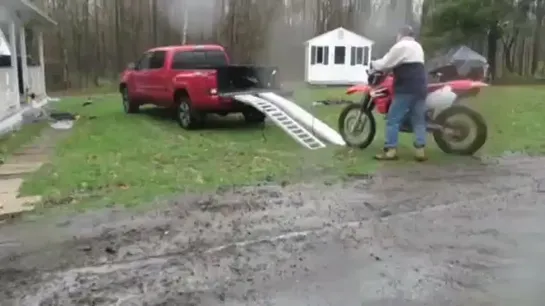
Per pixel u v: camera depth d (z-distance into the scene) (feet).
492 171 17.94
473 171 18.02
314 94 55.21
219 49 34.63
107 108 43.98
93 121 34.71
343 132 23.66
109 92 74.43
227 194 15.30
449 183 16.31
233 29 98.43
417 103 19.85
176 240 11.40
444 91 20.57
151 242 11.28
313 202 14.38
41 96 47.65
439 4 82.94
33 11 36.55
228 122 34.17
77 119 35.65
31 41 50.44
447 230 11.80
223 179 17.29
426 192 15.25
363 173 17.98
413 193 15.17
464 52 71.41
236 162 20.39
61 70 85.40
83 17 89.86
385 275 9.41
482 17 79.92
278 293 8.77
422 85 19.66
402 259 10.14
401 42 19.70
